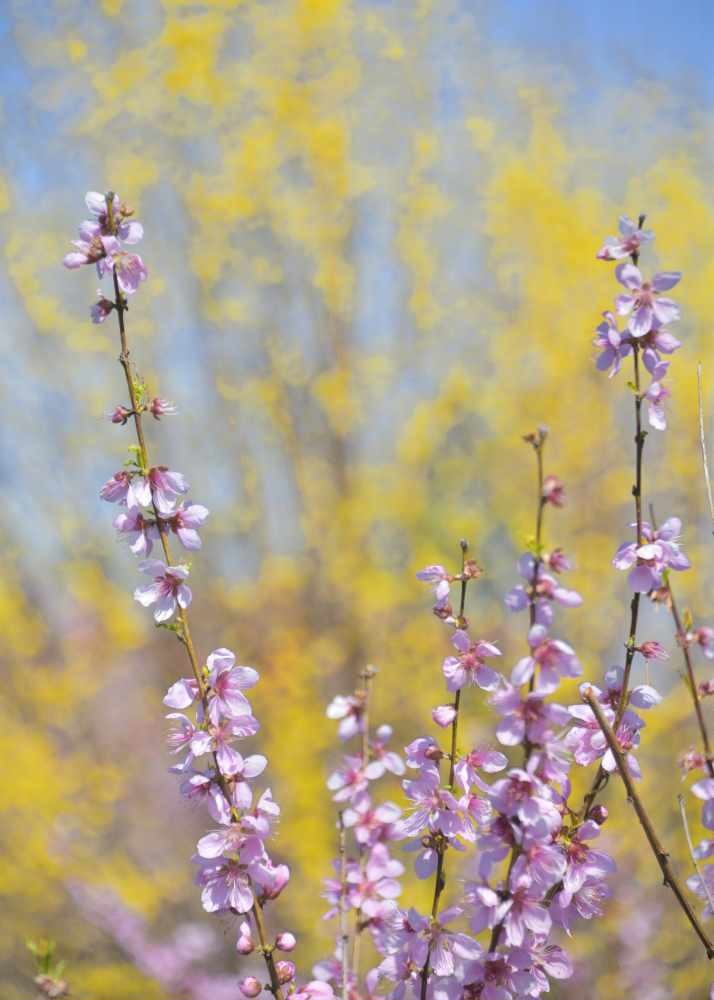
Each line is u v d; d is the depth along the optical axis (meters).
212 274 5.52
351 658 5.34
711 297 4.96
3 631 5.28
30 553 5.66
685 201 5.30
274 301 5.79
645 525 1.32
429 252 5.58
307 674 5.17
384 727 1.64
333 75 5.68
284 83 5.62
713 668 4.24
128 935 4.83
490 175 5.82
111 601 5.43
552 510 5.15
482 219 5.75
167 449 5.73
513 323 5.54
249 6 5.70
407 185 5.68
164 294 5.69
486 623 5.18
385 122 5.84
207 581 5.79
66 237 5.62
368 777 1.60
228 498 5.77
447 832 1.30
